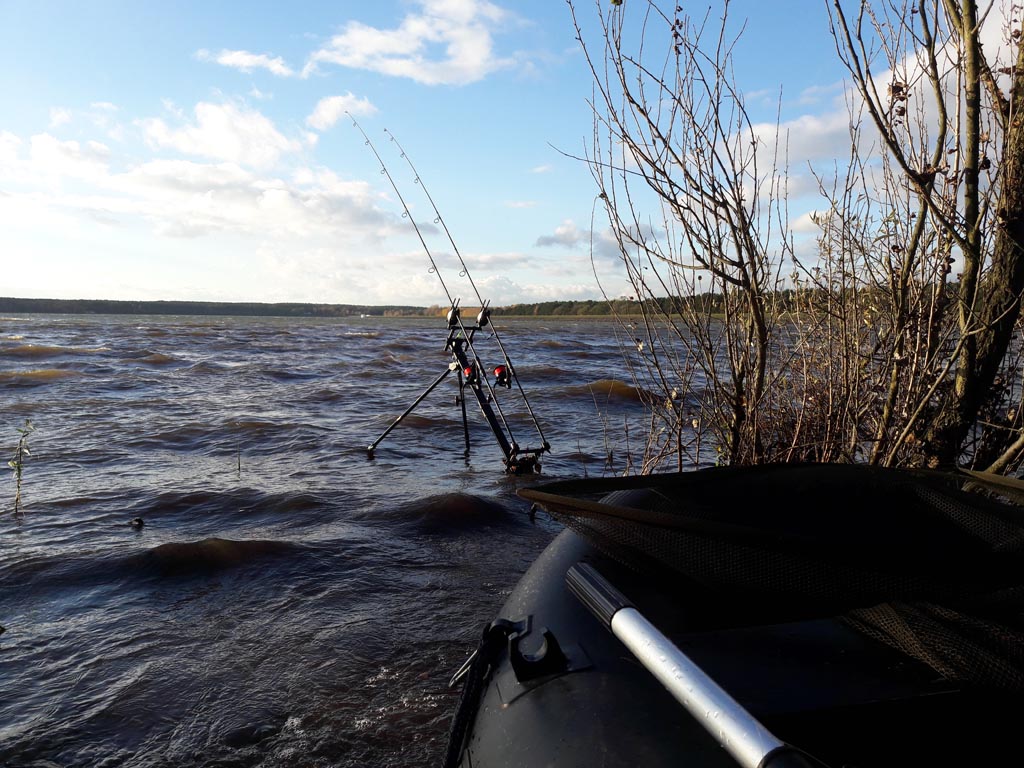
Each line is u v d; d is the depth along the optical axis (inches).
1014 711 38.7
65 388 439.5
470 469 253.8
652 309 163.5
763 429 178.4
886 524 58.1
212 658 117.6
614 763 42.1
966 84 118.7
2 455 265.7
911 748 38.4
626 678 47.9
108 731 98.1
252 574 153.3
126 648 121.5
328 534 178.5
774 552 50.9
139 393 429.1
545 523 191.9
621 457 265.3
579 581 51.3
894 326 141.8
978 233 124.6
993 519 54.9
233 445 289.4
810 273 160.6
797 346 177.9
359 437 307.1
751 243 136.1
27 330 1059.9
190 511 198.5
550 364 638.5
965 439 146.1
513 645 53.1
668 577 55.6
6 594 143.8
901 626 43.7
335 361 662.5
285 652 119.4
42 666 115.9
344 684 109.1
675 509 61.2
